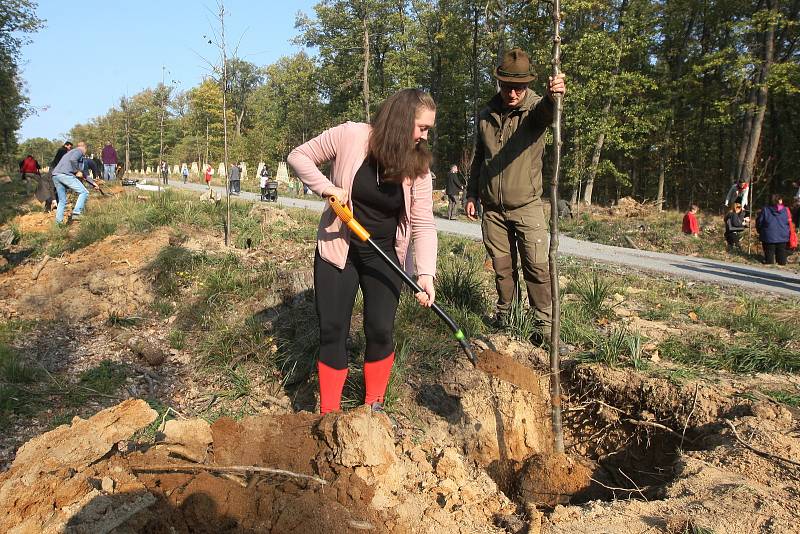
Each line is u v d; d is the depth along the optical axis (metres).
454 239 9.59
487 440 3.77
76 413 3.91
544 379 4.18
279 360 4.42
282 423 2.60
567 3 21.14
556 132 3.18
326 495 2.27
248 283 5.75
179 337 4.99
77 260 7.04
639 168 36.19
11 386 4.09
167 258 6.22
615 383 4.00
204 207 9.58
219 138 35.41
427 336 4.46
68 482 2.07
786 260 11.74
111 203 11.77
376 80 35.31
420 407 3.84
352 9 31.77
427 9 32.03
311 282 5.27
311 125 43.69
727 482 2.70
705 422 3.54
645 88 23.66
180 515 2.12
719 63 21.34
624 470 3.82
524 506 2.61
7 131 40.53
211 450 2.47
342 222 2.94
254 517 2.17
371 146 2.79
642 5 22.92
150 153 47.97
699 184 33.47
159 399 4.12
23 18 26.31
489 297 5.55
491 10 23.56
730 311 5.62
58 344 4.99
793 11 21.81
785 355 4.23
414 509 2.36
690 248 13.89
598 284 5.62
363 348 4.31
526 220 4.22
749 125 23.58
